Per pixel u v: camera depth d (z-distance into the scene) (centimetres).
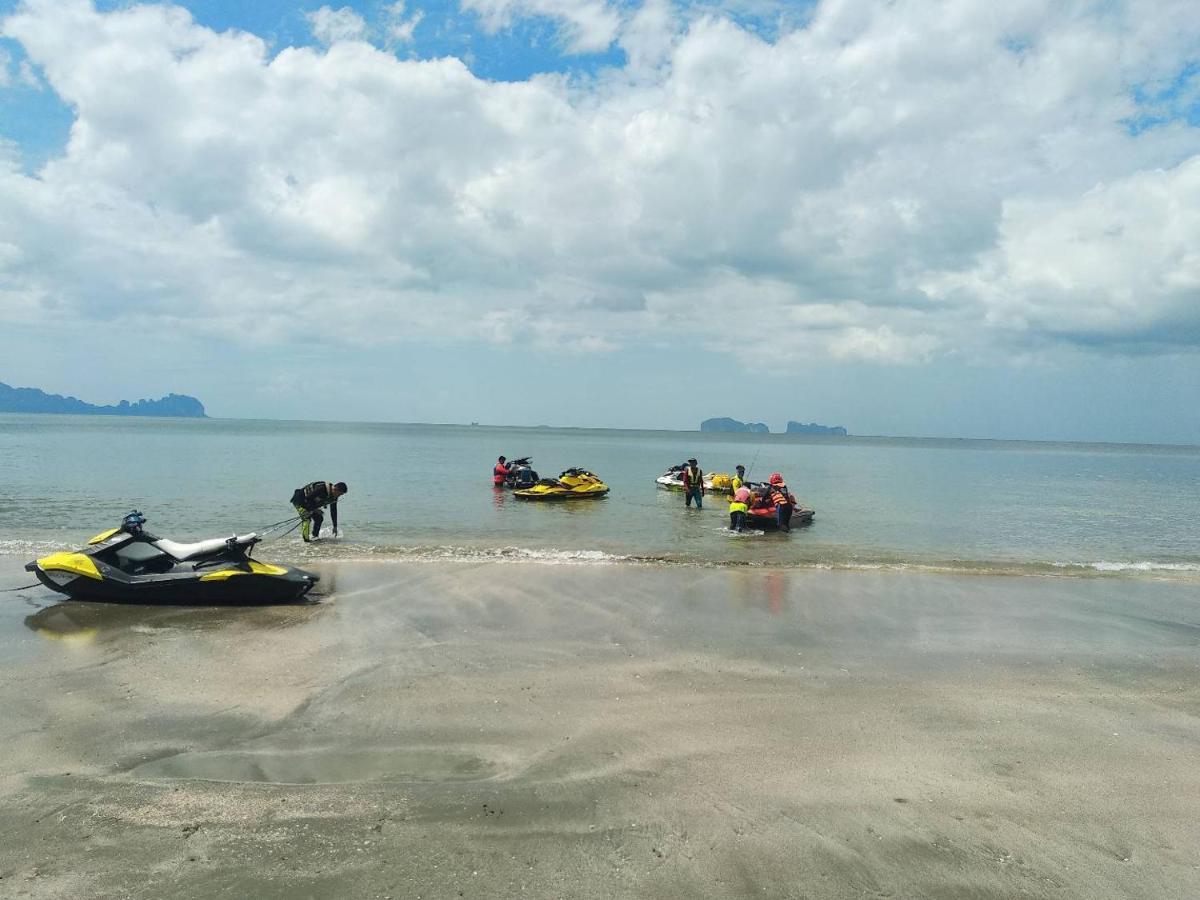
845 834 485
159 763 570
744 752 607
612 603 1113
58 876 421
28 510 2116
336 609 1059
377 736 627
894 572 1448
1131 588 1341
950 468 6975
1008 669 851
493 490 3136
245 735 625
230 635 923
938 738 648
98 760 572
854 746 625
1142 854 473
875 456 9844
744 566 1475
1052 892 431
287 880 421
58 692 718
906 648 924
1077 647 949
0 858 438
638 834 477
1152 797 549
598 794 529
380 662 820
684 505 2769
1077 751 627
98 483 2964
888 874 443
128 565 1105
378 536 1816
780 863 450
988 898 423
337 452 6388
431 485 3344
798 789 545
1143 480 5725
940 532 2216
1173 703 752
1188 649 951
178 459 4616
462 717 670
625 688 753
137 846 452
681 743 622
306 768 564
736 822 495
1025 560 1702
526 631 954
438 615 1029
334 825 479
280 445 7394
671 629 978
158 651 854
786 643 928
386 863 439
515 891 417
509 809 504
